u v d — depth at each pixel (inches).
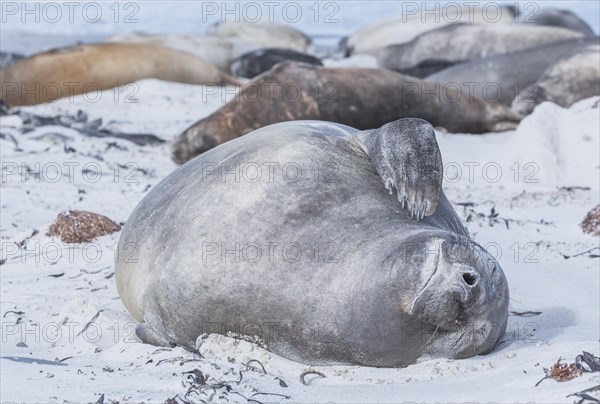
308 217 786.2
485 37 2918.3
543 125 1549.0
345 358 759.1
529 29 2915.8
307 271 760.3
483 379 722.2
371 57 3489.2
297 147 836.6
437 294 711.1
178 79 2726.4
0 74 2573.8
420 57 3006.9
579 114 1582.2
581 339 815.1
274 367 765.3
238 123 1695.4
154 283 826.2
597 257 1091.9
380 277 725.9
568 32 2908.5
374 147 839.1
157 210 864.9
